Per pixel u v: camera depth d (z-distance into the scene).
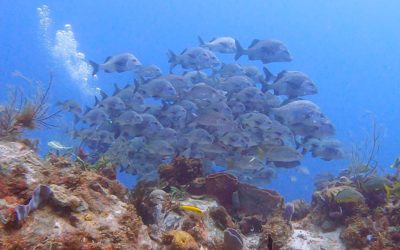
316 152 2.57
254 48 2.90
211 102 2.69
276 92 2.72
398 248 1.39
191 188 1.92
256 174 2.42
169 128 2.62
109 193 1.11
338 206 1.76
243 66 3.18
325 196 1.84
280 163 2.46
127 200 1.31
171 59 3.15
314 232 1.73
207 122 2.45
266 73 2.87
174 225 1.35
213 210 1.55
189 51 3.09
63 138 2.31
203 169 2.20
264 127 2.42
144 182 1.63
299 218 2.11
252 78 3.14
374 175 2.00
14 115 1.41
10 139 1.28
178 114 2.72
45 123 1.51
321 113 2.58
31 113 1.45
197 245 1.21
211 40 3.36
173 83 2.87
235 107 2.68
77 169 1.22
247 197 1.88
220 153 2.39
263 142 2.41
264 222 1.78
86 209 0.96
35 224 0.87
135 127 2.68
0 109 1.39
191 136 2.38
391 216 1.64
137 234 1.01
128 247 0.93
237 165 2.29
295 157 2.28
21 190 0.96
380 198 1.79
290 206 1.79
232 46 3.27
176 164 2.04
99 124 2.80
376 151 2.36
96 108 2.82
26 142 1.32
